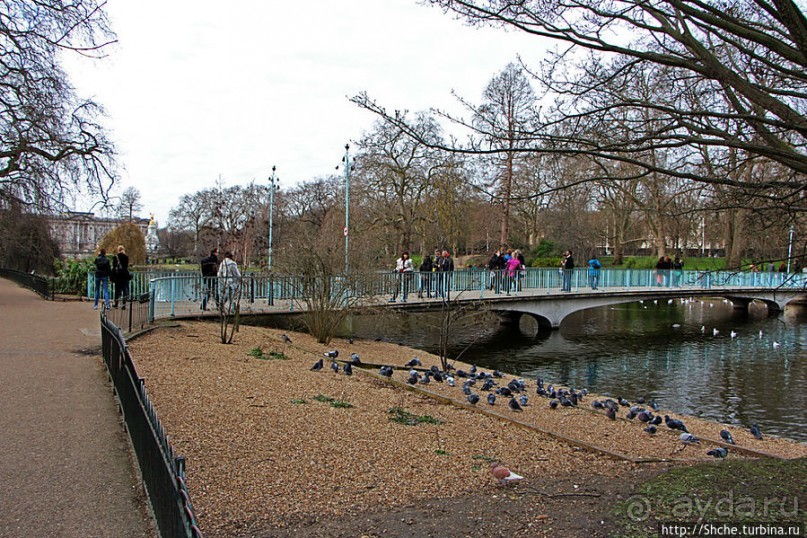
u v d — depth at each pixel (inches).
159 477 152.7
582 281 1141.7
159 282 645.3
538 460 259.9
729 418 520.4
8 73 788.6
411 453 253.0
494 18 240.8
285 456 234.4
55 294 1009.5
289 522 178.5
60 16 570.3
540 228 1804.9
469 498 205.3
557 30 242.4
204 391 328.2
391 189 1510.8
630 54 237.5
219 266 731.4
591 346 940.6
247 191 2463.1
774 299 1451.8
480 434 298.4
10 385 330.0
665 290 1184.2
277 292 740.0
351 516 185.0
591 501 203.0
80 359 409.1
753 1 218.7
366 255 703.1
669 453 304.3
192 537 108.5
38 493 190.9
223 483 202.8
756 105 245.8
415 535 172.7
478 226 1562.5
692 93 267.7
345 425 286.8
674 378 698.8
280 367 435.2
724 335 1096.8
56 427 258.1
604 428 350.6
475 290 970.7
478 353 826.2
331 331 664.4
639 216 1064.2
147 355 421.1
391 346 724.7
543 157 264.7
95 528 167.8
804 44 197.6
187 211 2829.7
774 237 313.0
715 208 275.7
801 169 224.4
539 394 453.7
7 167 849.5
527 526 179.9
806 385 660.7
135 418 211.6
